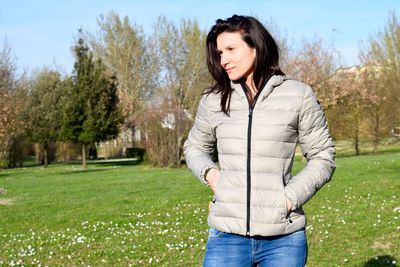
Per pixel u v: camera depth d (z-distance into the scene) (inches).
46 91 1875.0
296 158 1389.0
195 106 1560.0
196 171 147.2
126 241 400.8
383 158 989.8
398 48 1573.6
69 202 663.8
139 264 327.3
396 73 1558.8
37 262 343.6
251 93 142.7
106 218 519.2
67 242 408.8
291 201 133.1
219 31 143.9
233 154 138.9
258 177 135.6
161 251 360.2
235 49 140.5
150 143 1387.8
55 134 1722.4
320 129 141.0
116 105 1657.2
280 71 143.4
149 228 454.3
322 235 382.0
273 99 139.3
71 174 1246.9
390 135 1604.3
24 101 1765.5
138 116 1577.3
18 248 392.2
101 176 1106.7
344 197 565.6
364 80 1569.9
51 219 532.4
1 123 1517.0
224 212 137.5
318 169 137.6
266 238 135.6
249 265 137.5
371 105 1551.4
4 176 1272.1
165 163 1369.3
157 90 1828.2
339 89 1508.4
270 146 136.1
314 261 313.7
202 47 1700.3
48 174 1294.3
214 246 139.8
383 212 462.9
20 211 602.9
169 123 1365.7
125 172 1218.6
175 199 624.4
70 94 1612.9
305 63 1499.8
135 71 2154.3
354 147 1678.2
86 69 1608.0
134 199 651.5
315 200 552.4
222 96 144.3
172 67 1681.8
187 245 375.9
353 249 338.0
